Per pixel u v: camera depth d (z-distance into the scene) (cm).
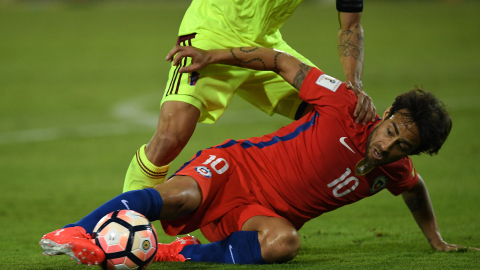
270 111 1293
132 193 888
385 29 9000
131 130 3728
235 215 995
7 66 6384
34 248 1209
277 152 1035
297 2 1222
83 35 8444
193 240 1088
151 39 8350
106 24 9262
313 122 1032
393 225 1491
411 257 1020
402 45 7894
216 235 1041
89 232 830
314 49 7600
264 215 970
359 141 981
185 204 937
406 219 1587
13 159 2889
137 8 10950
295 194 1014
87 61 6850
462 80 5466
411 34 8631
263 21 1188
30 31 8494
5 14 9562
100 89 5331
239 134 3481
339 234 1369
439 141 924
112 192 2155
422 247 1172
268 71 1219
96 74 6103
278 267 909
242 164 1039
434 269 892
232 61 1086
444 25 9188
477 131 3428
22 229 1505
